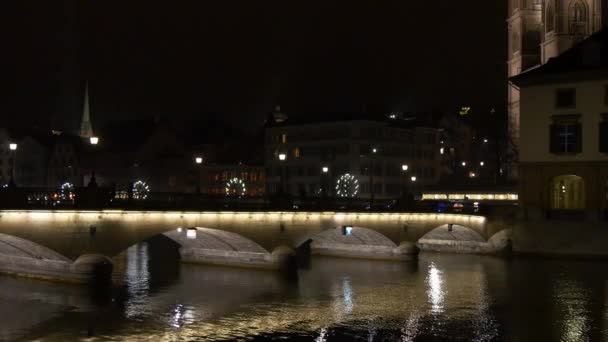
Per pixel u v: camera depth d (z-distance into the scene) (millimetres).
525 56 132000
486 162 162000
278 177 137000
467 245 86188
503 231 82500
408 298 53906
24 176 146500
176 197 61938
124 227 55062
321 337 41875
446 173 153250
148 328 43344
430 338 41719
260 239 64500
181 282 60406
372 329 43812
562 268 70438
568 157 79562
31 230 50344
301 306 50594
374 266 74000
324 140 128625
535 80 81188
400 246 76625
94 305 49438
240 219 62562
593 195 78062
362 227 72688
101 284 53469
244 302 51688
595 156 78062
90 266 53000
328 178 127312
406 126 135750
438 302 52250
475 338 41719
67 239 52188
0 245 56281
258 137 149875
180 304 50719
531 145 81812
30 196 53844
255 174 140625
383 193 129375
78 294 52656
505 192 112188
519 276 65250
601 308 50000
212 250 72188
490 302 52219
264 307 50000
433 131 140250
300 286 59125
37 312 46812
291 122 136375
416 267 72750
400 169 132750
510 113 133125
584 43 83500
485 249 84125
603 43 81688
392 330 43562
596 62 78438
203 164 143500
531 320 46344
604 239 76250
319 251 86250
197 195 63188
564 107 79812
